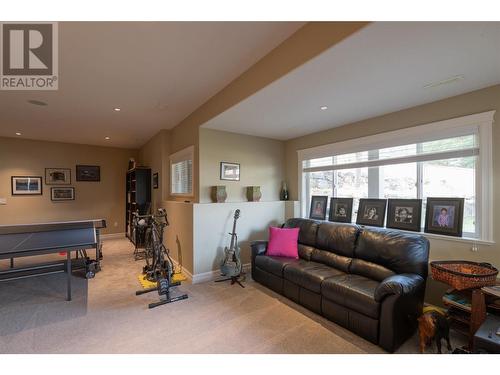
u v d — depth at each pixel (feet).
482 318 6.19
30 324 7.92
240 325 7.88
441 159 9.00
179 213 13.38
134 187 20.30
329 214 12.73
